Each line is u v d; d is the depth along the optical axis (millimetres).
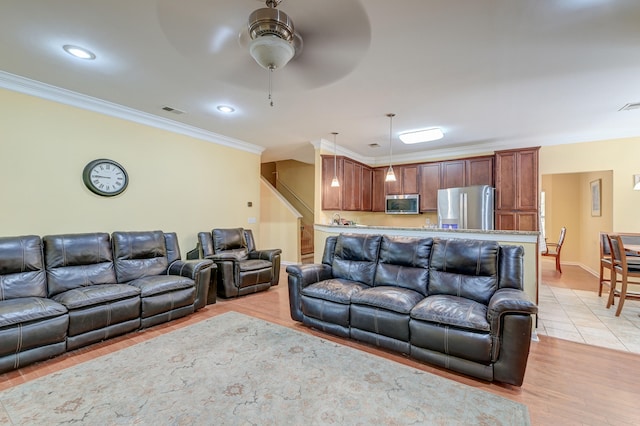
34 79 2947
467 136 4961
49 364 2350
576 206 7113
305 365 2318
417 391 1995
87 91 3229
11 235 3006
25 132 3082
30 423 1687
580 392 2002
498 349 2053
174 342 2721
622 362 2404
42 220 3203
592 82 2877
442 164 5980
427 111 3729
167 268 3799
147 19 1963
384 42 2189
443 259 2828
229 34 2057
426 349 2316
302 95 3234
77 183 3457
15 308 2291
